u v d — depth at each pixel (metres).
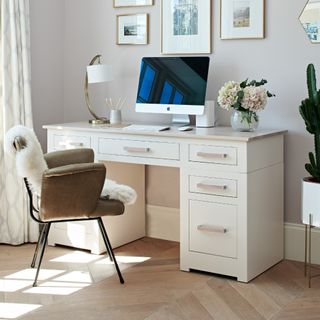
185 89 4.67
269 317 3.74
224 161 4.18
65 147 4.79
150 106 4.82
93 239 4.73
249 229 4.19
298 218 4.60
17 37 4.87
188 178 4.31
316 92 4.20
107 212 4.08
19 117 4.90
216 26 4.74
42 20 5.21
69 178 3.93
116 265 4.20
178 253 4.77
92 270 4.42
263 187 4.32
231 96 4.36
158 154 4.40
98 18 5.23
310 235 4.19
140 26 5.03
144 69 4.86
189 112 4.64
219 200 4.22
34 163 4.03
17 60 4.87
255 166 4.21
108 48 5.21
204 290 4.09
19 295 4.01
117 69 5.18
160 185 5.09
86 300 3.94
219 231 4.21
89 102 5.29
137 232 5.09
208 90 4.80
